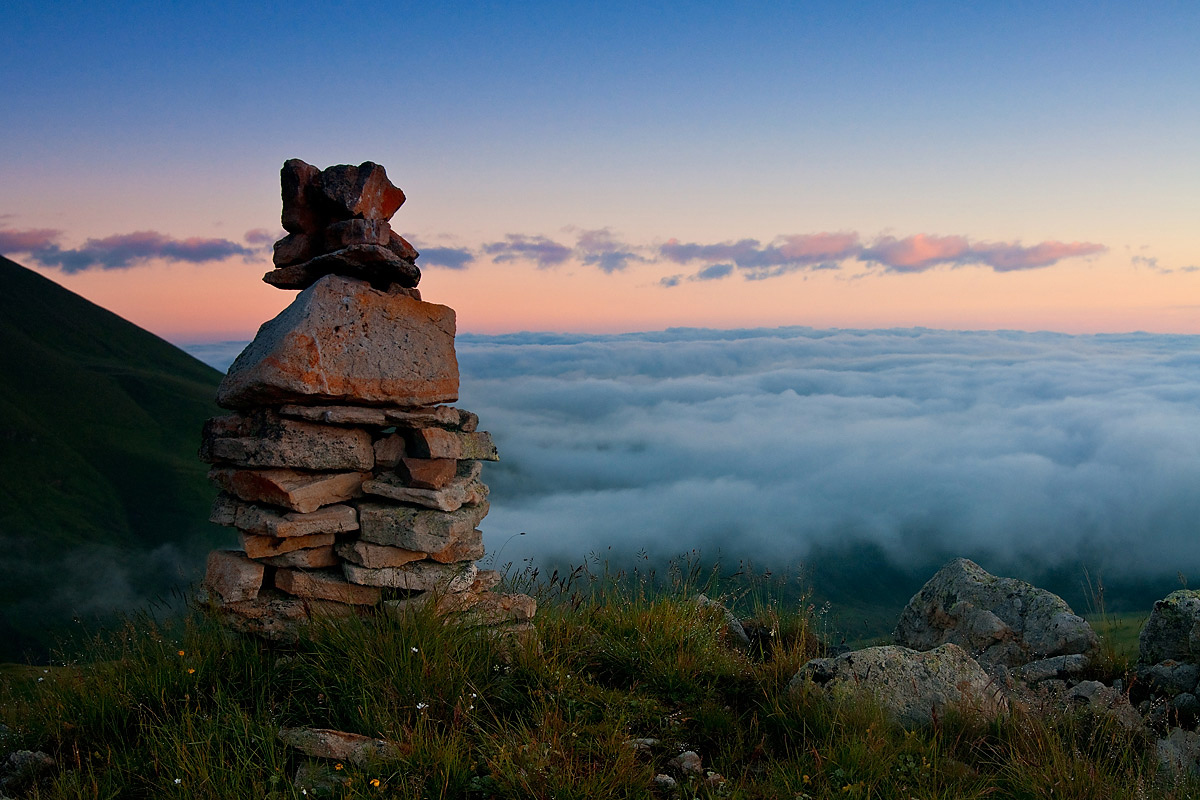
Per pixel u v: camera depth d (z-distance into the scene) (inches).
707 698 236.1
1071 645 308.5
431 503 244.1
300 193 270.4
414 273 269.0
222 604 242.7
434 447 248.8
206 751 185.9
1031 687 283.1
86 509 3725.4
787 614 334.0
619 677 249.3
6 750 201.0
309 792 173.6
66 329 5802.2
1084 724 233.6
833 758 195.8
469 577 253.8
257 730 195.9
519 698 217.6
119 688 215.9
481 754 185.6
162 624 246.5
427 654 220.8
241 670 227.0
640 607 291.1
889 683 237.1
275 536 238.2
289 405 247.1
